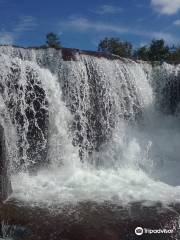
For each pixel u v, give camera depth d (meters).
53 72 14.99
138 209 10.56
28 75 13.49
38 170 13.45
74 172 13.70
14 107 13.04
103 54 16.56
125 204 10.88
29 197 11.05
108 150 15.54
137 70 17.36
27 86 13.42
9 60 13.16
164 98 18.03
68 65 15.03
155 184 13.04
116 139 15.86
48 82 13.99
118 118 16.16
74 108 14.96
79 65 15.23
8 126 12.79
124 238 9.16
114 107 16.08
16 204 10.49
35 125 13.49
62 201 10.89
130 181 13.27
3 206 10.27
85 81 15.30
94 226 9.50
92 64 15.66
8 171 11.10
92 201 10.98
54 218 9.79
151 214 10.28
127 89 16.62
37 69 13.77
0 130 10.51
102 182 12.87
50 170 13.74
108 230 9.37
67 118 14.66
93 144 15.30
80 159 14.82
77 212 10.18
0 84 12.80
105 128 15.70
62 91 14.91
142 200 11.23
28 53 14.84
